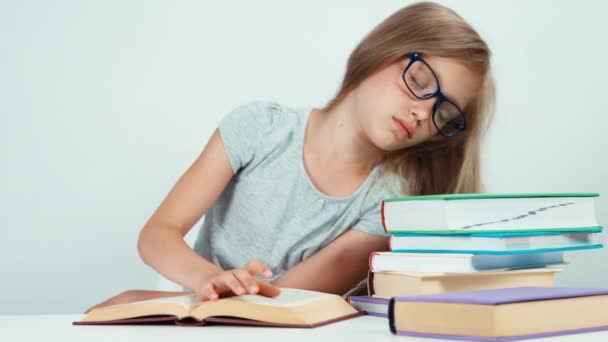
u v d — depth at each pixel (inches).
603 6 93.4
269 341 25.4
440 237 34.2
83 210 91.0
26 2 91.4
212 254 63.0
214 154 58.5
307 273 59.3
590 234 36.9
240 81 92.0
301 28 92.7
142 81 91.5
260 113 61.2
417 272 32.8
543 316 26.3
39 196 90.9
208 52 91.8
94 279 90.9
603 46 93.4
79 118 91.3
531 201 34.8
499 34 92.7
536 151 92.7
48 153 91.1
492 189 91.4
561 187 93.1
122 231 91.0
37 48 91.4
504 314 25.3
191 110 91.6
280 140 60.2
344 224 60.7
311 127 61.4
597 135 93.3
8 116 91.0
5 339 26.4
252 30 92.2
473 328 25.5
